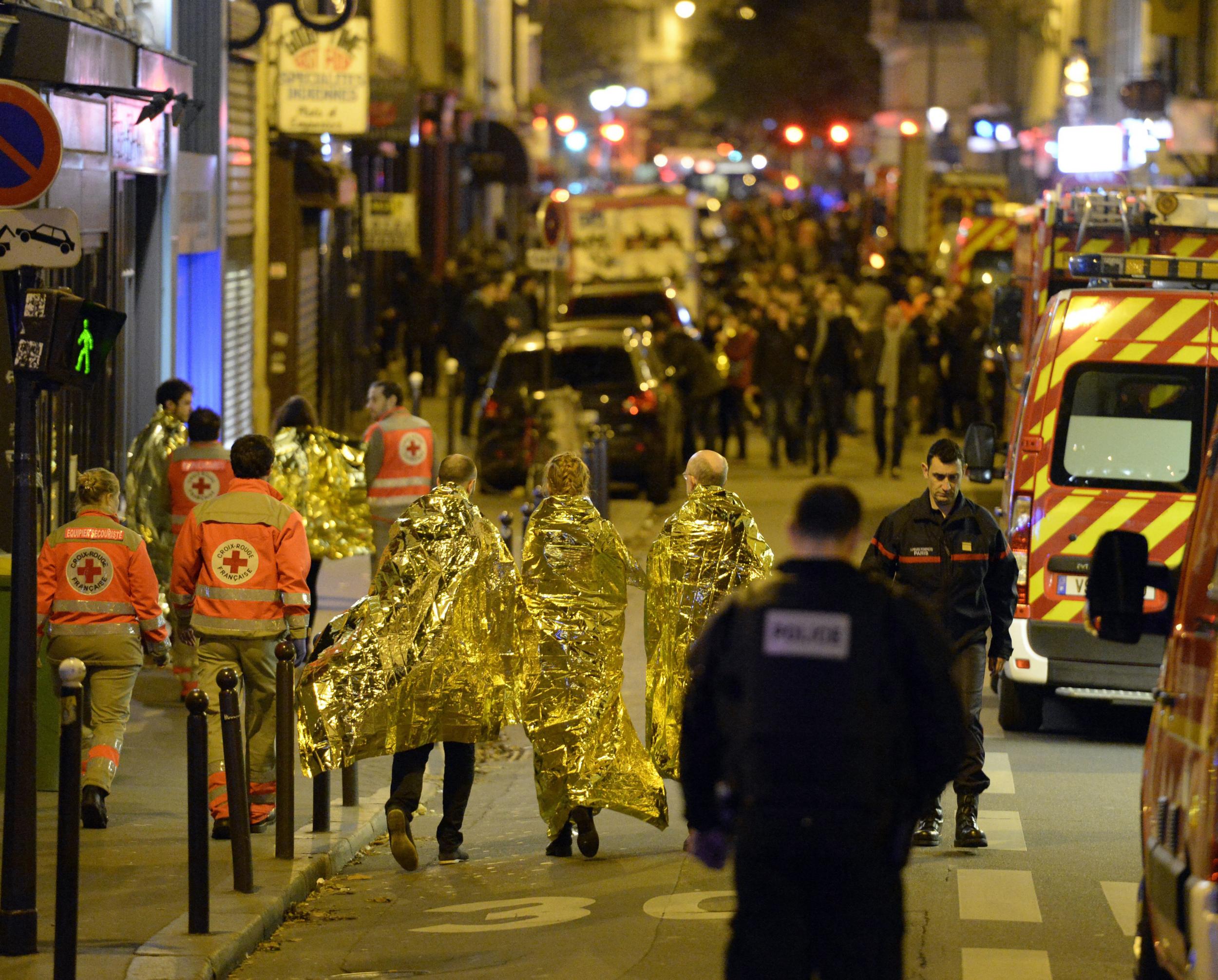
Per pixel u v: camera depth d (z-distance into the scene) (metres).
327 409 75.50
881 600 13.87
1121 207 39.16
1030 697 32.97
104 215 40.69
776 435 74.06
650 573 25.47
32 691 19.19
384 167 102.75
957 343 82.56
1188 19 82.06
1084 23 124.31
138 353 46.69
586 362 64.69
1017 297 49.56
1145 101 76.12
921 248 164.25
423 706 24.27
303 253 70.38
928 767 13.87
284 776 23.69
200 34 52.00
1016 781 29.28
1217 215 39.06
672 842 26.33
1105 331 31.92
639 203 105.31
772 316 73.62
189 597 25.36
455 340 80.94
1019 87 167.88
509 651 25.03
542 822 27.92
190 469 33.31
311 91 62.31
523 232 160.62
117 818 26.19
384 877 24.44
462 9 124.50
